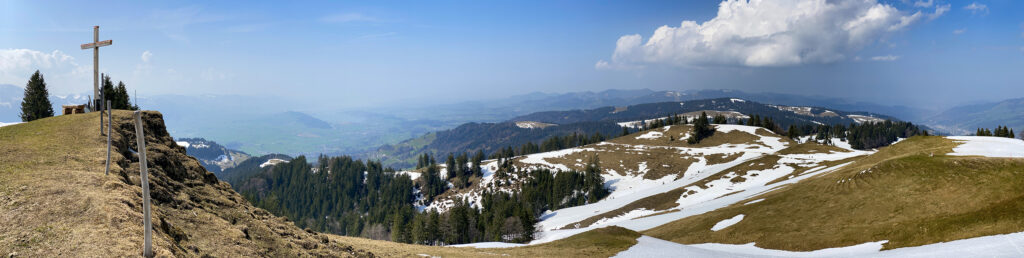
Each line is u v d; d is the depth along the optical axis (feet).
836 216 169.27
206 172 132.77
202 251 74.74
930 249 120.26
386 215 541.75
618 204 408.87
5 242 55.11
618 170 565.53
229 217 103.19
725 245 181.57
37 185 73.61
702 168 512.63
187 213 90.84
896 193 167.02
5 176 76.02
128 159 109.09
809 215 179.83
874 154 301.63
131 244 57.41
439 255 139.64
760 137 635.25
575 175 548.31
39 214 63.72
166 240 65.00
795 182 267.39
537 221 436.76
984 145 248.73
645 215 338.54
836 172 240.53
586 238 198.39
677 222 247.91
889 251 129.90
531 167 645.10
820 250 148.87
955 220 132.87
